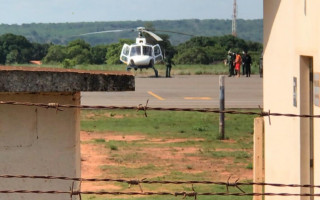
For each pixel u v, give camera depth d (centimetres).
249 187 5269
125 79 2347
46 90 2300
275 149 4309
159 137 7888
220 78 7831
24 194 2450
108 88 2338
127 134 8119
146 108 2197
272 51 4391
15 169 2436
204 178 5644
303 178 3769
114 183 5450
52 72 2300
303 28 3709
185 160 6456
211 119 9406
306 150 3778
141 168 6066
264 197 4556
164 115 9788
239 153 6825
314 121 3581
